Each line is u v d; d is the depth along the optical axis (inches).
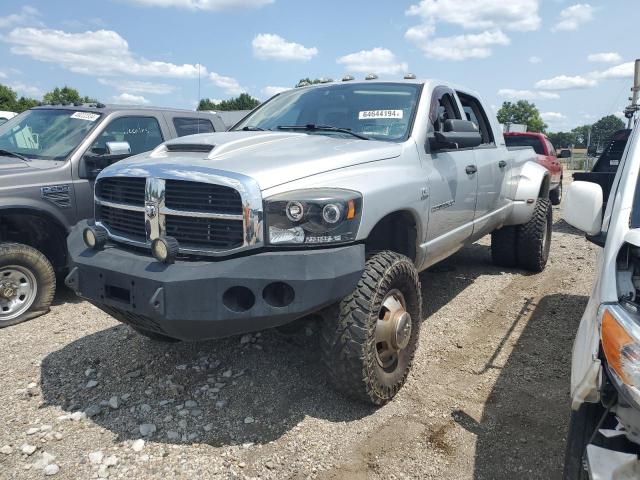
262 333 170.7
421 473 108.0
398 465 110.3
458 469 109.3
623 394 70.6
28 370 151.6
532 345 168.1
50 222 205.2
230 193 111.0
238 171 112.5
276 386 140.6
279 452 114.1
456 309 200.2
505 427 123.6
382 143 147.2
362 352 119.3
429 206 151.3
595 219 101.3
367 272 122.3
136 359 156.5
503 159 219.3
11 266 189.5
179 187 116.6
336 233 112.7
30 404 133.3
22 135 233.0
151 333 157.0
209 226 113.2
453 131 155.3
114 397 134.0
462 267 262.8
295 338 167.5
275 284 110.2
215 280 106.0
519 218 236.5
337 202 112.5
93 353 161.8
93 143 220.1
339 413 128.7
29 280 194.1
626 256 85.0
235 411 129.5
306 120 173.2
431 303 207.2
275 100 197.8
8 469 108.3
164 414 128.2
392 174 135.4
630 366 69.9
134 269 114.0
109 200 133.3
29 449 113.9
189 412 129.0
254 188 109.4
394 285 129.5
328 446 116.3
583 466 80.3
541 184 247.6
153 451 114.3
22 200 194.1
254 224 109.2
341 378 122.7
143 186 122.6
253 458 112.3
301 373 147.4
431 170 155.2
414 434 120.6
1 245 188.1
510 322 187.6
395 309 130.4
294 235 110.6
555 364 154.9
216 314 106.4
